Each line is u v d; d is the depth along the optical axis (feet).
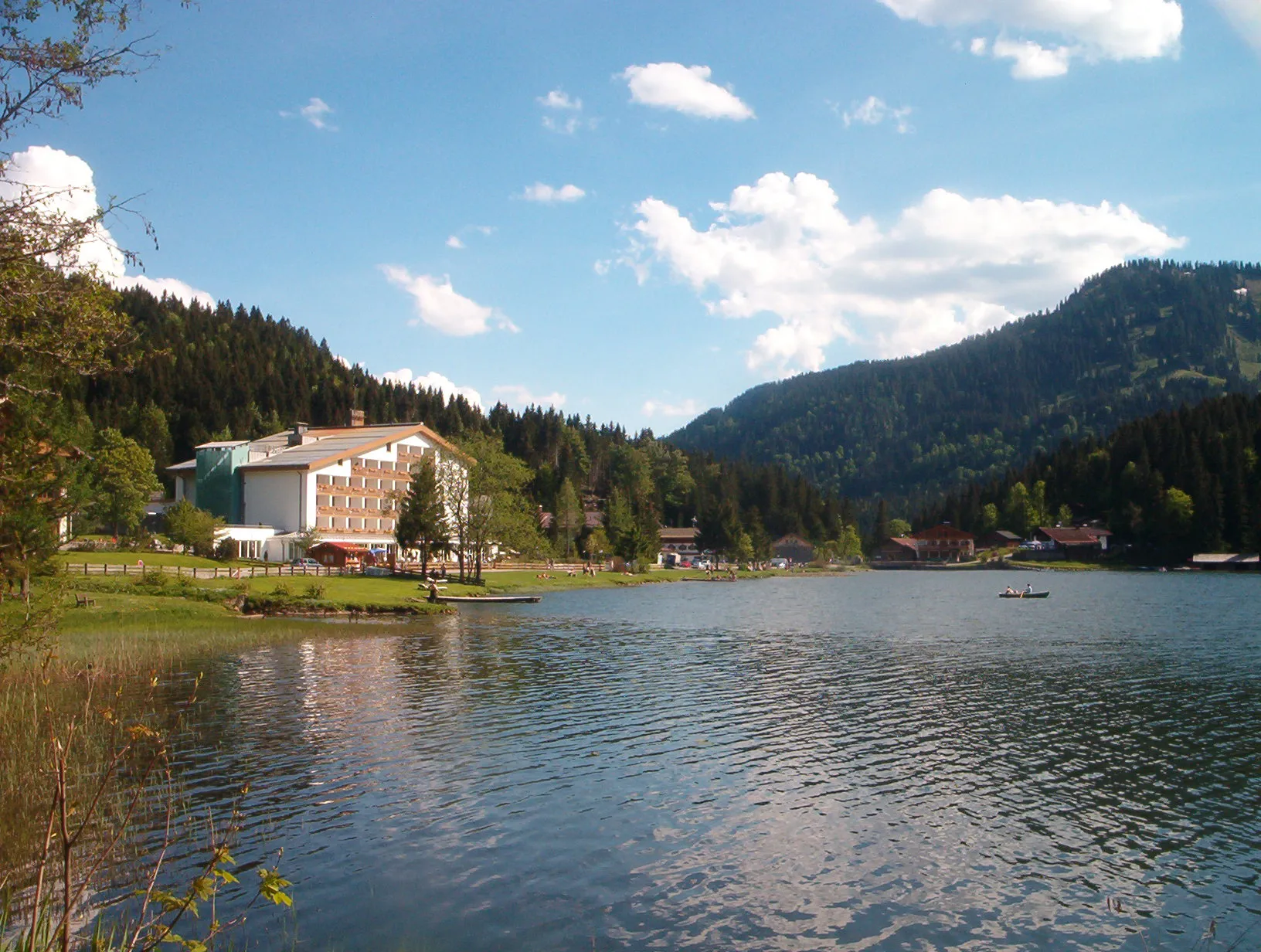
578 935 45.52
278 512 371.15
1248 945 45.78
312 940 44.24
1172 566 635.25
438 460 345.10
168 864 52.47
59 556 68.49
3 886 47.14
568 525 553.64
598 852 56.65
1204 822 63.62
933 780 73.87
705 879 52.95
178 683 111.45
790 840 59.36
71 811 30.89
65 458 56.03
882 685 120.98
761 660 146.10
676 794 68.90
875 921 47.96
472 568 384.68
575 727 91.76
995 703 107.34
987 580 521.65
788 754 81.87
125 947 33.81
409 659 138.72
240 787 67.82
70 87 47.73
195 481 392.47
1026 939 46.21
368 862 54.29
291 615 201.98
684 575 513.86
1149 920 48.52
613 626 205.87
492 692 110.52
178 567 242.17
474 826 60.90
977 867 55.31
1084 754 82.43
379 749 80.79
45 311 51.19
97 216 50.93
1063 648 163.22
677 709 102.47
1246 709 103.45
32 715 76.48
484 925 46.37
